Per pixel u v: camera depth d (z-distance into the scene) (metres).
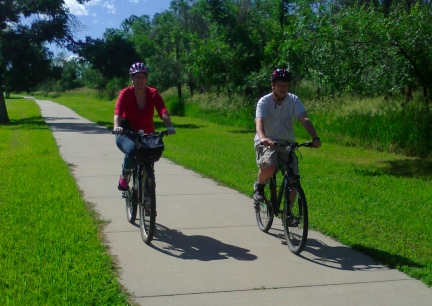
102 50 29.20
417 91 16.89
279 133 5.93
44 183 9.20
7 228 6.34
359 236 6.29
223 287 4.78
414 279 5.01
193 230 6.62
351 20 11.90
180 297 4.55
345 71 12.16
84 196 8.45
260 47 21.47
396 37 11.56
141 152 5.93
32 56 28.11
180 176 10.42
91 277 4.83
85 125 25.56
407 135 14.64
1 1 27.08
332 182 9.84
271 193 6.23
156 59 35.78
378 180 10.20
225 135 19.77
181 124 26.12
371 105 17.28
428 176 10.76
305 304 4.44
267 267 5.30
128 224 6.82
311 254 5.71
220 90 31.25
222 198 8.44
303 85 23.33
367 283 4.91
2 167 11.06
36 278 4.76
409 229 6.64
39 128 23.00
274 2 21.70
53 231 6.24
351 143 16.70
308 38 12.69
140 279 4.95
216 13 21.72
